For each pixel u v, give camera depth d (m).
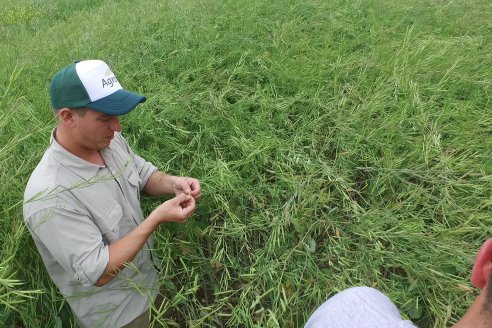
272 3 4.30
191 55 3.47
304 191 2.45
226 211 2.52
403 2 4.54
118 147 2.07
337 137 2.78
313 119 2.97
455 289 2.04
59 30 5.12
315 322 1.04
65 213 1.69
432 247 2.17
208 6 4.26
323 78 3.29
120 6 5.73
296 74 3.29
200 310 2.27
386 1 4.47
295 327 2.10
